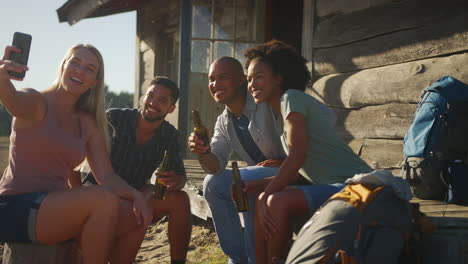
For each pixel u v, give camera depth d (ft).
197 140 11.50
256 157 12.16
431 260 9.05
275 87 10.79
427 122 13.35
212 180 11.78
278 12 35.37
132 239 10.70
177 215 11.82
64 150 10.05
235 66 11.60
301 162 9.70
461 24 15.26
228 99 11.59
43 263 9.85
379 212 8.40
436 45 16.06
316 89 21.56
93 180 12.06
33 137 9.77
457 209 11.76
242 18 31.73
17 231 9.45
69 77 10.18
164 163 11.85
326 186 9.80
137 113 11.96
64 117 10.33
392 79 17.44
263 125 11.42
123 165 11.98
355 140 19.03
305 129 9.83
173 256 12.08
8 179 9.80
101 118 10.98
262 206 9.62
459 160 12.89
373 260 8.23
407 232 8.77
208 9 31.32
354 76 19.48
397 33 17.65
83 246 9.53
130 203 10.93
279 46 10.82
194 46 31.22
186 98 28.09
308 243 8.38
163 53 37.88
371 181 8.77
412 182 13.44
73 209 9.41
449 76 14.03
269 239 9.53
